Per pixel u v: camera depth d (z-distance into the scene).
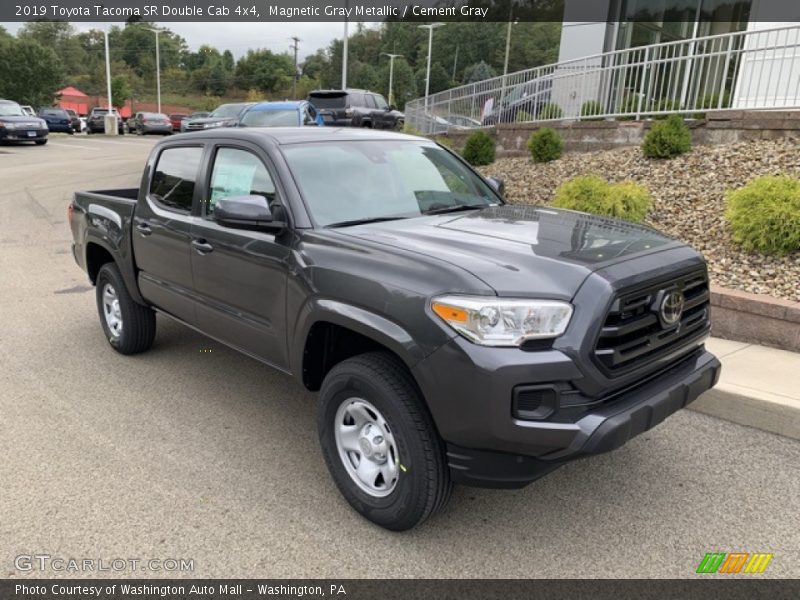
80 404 4.59
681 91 10.98
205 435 4.15
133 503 3.40
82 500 3.42
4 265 8.71
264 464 3.80
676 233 6.88
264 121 15.55
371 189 3.89
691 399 3.18
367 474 3.22
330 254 3.27
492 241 3.19
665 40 15.15
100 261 5.76
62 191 15.23
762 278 5.71
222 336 4.22
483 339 2.64
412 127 19.17
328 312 3.17
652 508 3.37
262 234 3.70
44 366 5.30
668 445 4.02
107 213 5.24
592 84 12.12
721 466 3.77
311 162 3.84
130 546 3.07
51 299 7.25
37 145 29.22
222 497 3.46
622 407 2.80
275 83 116.75
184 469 3.74
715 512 3.33
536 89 13.48
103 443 4.03
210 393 4.79
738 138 8.76
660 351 3.06
